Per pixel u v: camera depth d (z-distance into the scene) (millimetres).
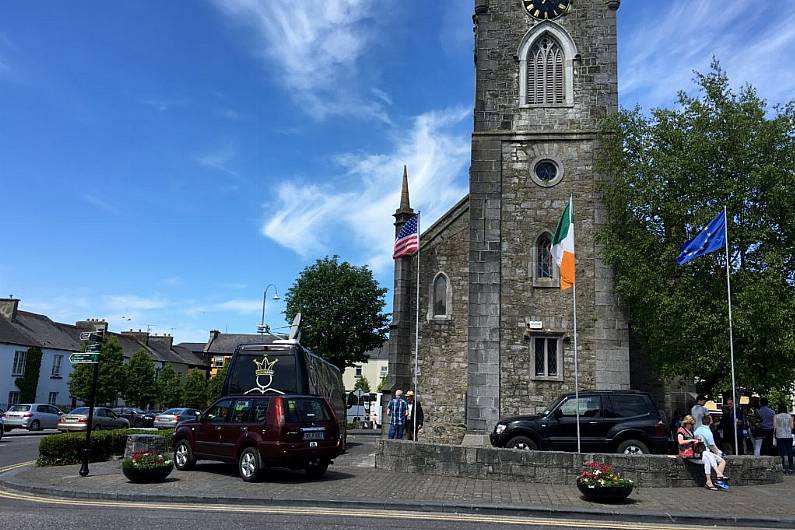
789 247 18625
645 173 20062
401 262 27188
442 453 15281
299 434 14312
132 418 50406
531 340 22266
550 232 22906
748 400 20906
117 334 77375
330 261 51750
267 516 10383
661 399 23188
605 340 21750
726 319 18422
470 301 22672
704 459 13867
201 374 78750
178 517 10148
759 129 18859
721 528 10383
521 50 24125
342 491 12875
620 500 12031
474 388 22016
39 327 58688
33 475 15227
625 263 20375
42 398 54781
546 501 12016
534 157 23484
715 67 20047
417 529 9477
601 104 23406
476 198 23391
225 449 14891
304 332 49438
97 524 9445
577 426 15719
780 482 14953
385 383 26703
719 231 17547
